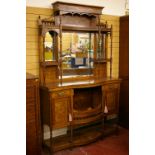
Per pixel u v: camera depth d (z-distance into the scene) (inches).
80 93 135.7
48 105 109.5
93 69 139.7
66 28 121.9
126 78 146.0
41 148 112.0
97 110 126.6
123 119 149.6
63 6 116.2
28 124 97.7
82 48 133.6
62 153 114.3
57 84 115.9
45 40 118.7
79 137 126.2
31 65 118.0
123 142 127.9
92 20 134.2
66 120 114.0
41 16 118.0
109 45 147.9
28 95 96.3
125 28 146.2
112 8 146.9
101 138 131.3
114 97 134.5
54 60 122.6
